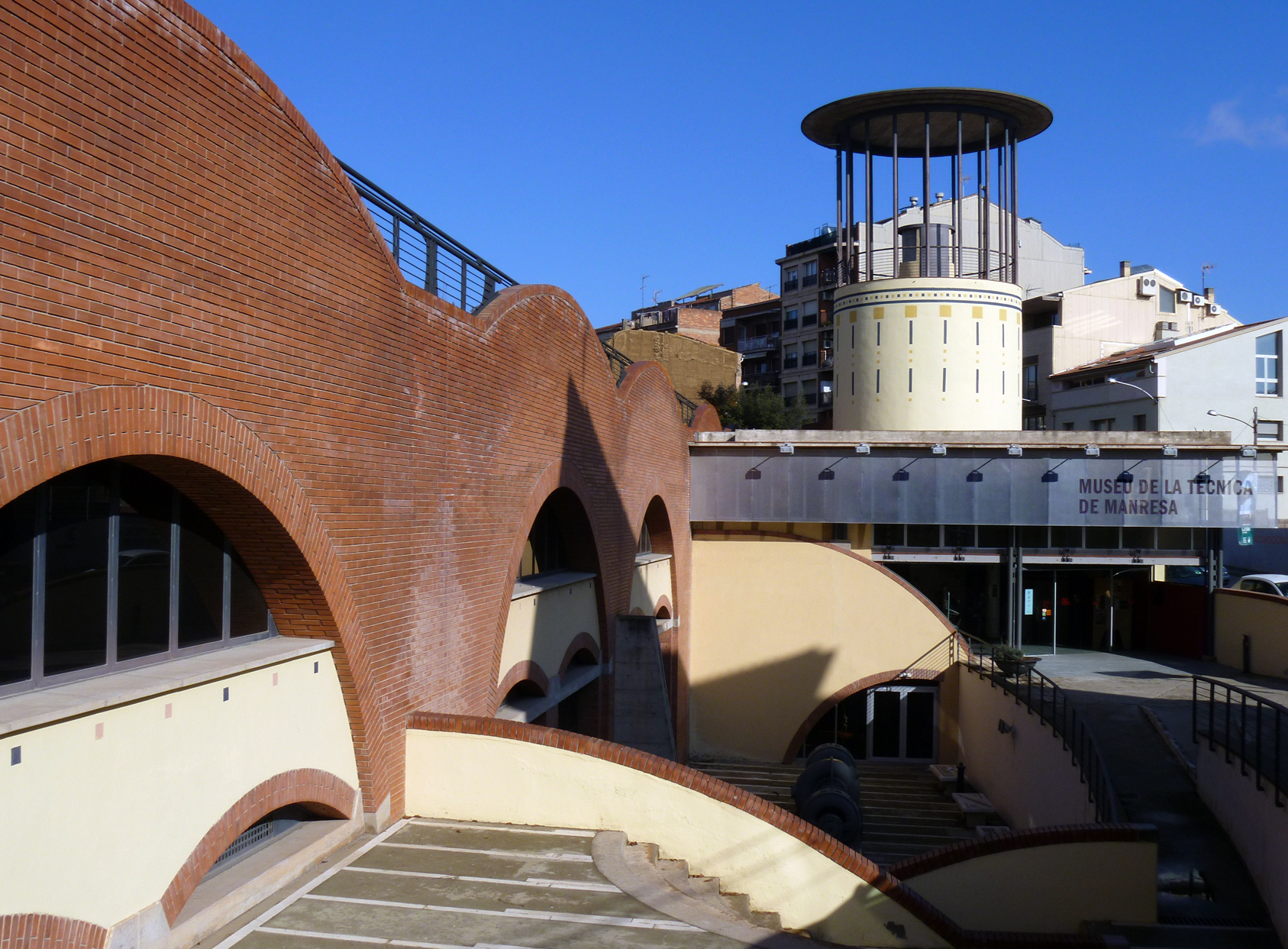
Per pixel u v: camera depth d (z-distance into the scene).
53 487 6.92
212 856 7.79
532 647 14.95
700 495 26.80
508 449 13.48
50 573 6.88
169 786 7.34
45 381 6.02
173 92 7.11
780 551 26.91
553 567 17.33
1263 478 26.06
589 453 17.20
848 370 33.03
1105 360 46.59
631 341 53.84
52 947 6.24
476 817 10.59
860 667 26.36
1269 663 25.03
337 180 9.30
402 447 10.51
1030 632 31.11
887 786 24.36
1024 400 51.38
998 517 26.23
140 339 6.79
